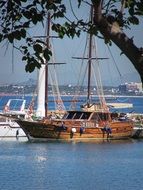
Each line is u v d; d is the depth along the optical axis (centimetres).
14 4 1933
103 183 10162
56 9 1973
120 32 1791
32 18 1938
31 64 2008
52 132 17825
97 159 13888
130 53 1777
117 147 16888
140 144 17900
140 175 11075
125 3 1886
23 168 11900
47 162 13112
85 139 18338
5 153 14925
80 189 9550
